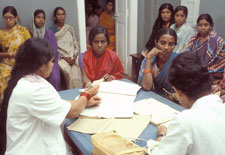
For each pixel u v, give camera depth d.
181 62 0.88
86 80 2.24
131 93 1.72
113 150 1.06
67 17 3.58
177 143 0.82
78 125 1.38
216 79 2.68
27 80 1.22
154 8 4.11
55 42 3.29
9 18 2.97
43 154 1.25
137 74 3.81
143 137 1.26
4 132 1.30
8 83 1.28
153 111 1.50
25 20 3.37
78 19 3.63
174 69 0.89
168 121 1.39
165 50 1.85
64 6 3.52
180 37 3.18
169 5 3.36
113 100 1.62
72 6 3.56
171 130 0.85
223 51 2.67
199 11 3.55
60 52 3.44
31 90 1.18
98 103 1.54
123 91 1.75
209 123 0.81
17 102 1.19
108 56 2.26
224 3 3.19
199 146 0.80
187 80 0.86
